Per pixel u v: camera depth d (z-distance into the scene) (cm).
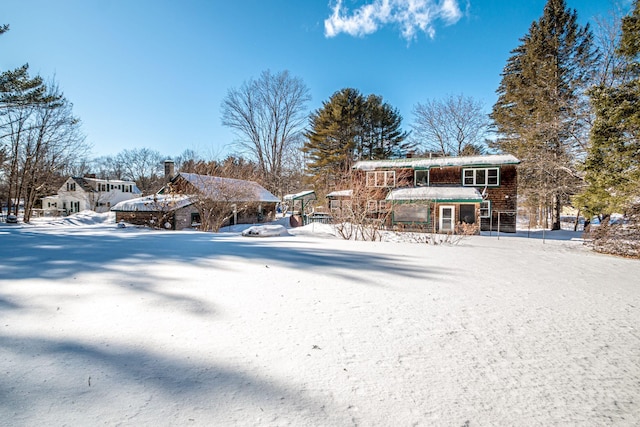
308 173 3350
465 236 1487
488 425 152
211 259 575
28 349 215
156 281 407
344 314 305
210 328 261
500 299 369
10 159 2248
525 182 2261
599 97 1064
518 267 579
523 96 2181
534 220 2650
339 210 1385
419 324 285
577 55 1986
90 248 695
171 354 214
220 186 1766
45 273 441
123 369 192
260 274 463
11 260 537
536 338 260
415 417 157
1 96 1670
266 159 3259
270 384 182
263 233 1077
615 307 344
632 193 957
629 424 155
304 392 175
